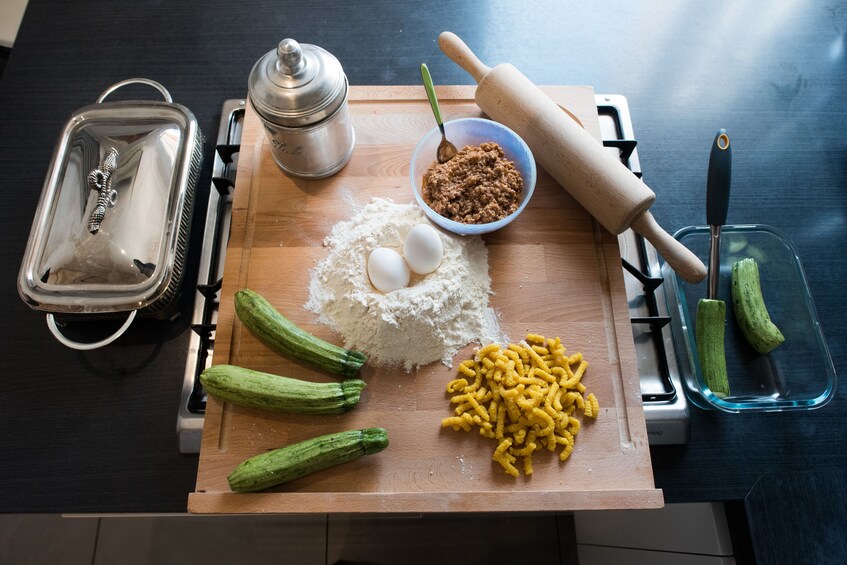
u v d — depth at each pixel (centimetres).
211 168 122
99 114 111
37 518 165
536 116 106
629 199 98
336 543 165
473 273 104
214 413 96
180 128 111
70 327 110
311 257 107
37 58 132
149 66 132
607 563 138
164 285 99
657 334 107
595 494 90
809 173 125
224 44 134
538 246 109
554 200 112
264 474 87
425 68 101
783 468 103
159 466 102
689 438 104
